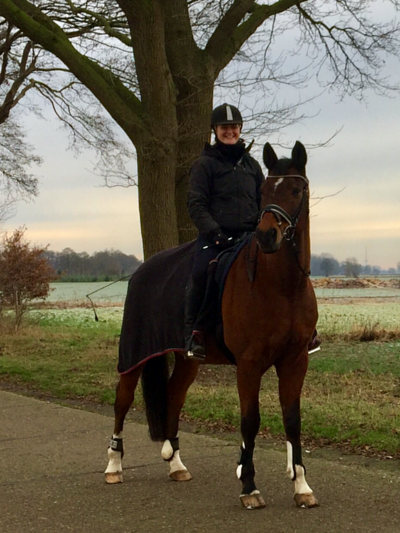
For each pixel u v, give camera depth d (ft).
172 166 37.93
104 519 16.07
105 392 33.09
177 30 38.63
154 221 37.78
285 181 15.87
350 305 93.30
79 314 86.02
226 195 18.08
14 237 61.72
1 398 32.37
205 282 17.62
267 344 16.20
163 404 19.36
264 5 41.45
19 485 18.81
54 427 26.02
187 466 20.42
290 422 16.49
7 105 53.42
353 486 17.89
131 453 22.20
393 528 14.89
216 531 15.08
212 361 18.92
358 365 37.78
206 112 39.27
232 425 25.72
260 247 15.48
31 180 67.97
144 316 19.40
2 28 53.72
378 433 22.76
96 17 43.75
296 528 15.08
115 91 39.37
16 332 60.29
